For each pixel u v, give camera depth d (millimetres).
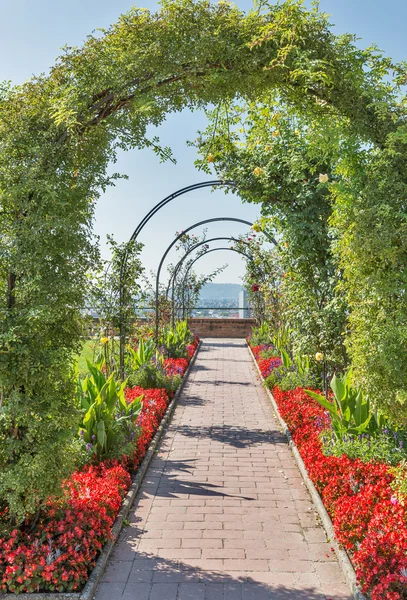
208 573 3643
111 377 5840
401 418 4398
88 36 3934
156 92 4141
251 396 10492
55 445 3568
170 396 9664
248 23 4152
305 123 4914
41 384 3566
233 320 23797
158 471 5840
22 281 3512
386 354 4133
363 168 4422
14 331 3475
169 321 16875
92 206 4074
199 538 4180
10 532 3588
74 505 3969
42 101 3764
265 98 4820
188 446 6859
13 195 3436
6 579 3291
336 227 4785
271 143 7004
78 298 3781
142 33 4004
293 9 4031
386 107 4125
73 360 3836
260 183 7188
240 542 4109
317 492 4945
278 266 13211
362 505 3863
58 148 3691
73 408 3768
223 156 7273
